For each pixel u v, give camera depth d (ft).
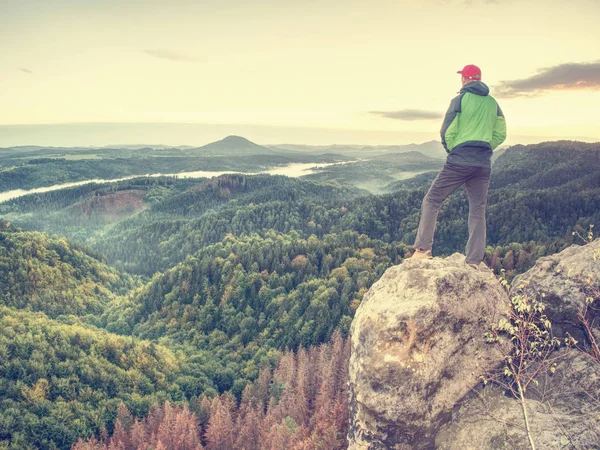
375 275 409.49
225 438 226.38
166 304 479.41
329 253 490.90
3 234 609.83
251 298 448.24
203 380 331.98
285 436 176.45
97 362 345.92
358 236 566.77
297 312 388.98
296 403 221.05
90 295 586.86
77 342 373.40
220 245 565.94
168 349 383.86
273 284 457.68
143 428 255.50
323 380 221.25
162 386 326.85
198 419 257.75
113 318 509.35
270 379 285.43
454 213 641.40
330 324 344.90
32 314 462.19
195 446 221.87
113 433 290.15
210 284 484.74
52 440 284.20
